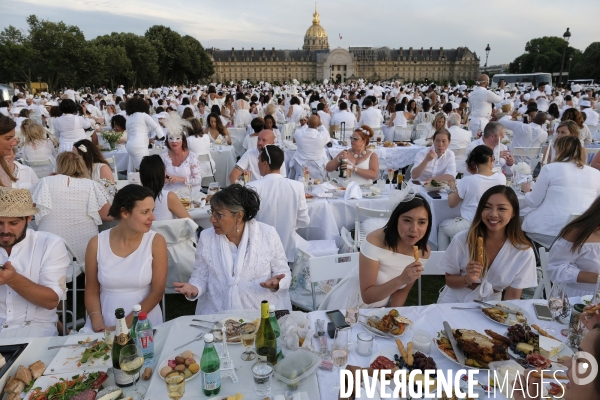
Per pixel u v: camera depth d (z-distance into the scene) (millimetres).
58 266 2666
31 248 2609
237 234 2750
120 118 8320
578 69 64875
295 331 2139
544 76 35594
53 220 3699
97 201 3832
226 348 1979
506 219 2625
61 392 1795
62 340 2178
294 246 4152
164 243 2744
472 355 1973
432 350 2100
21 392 1818
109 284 2639
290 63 115125
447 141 5457
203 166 7215
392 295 2898
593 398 1312
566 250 2910
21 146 7934
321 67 113500
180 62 64750
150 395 1778
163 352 2049
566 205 4098
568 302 2385
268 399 1736
